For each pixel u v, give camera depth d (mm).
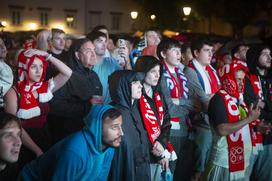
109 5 71625
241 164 8547
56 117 9039
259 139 9844
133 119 7809
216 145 8578
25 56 8117
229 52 18156
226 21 58938
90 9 70688
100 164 6508
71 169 6160
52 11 68312
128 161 7461
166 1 56031
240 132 8539
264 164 10102
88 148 6305
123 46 11711
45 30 12445
